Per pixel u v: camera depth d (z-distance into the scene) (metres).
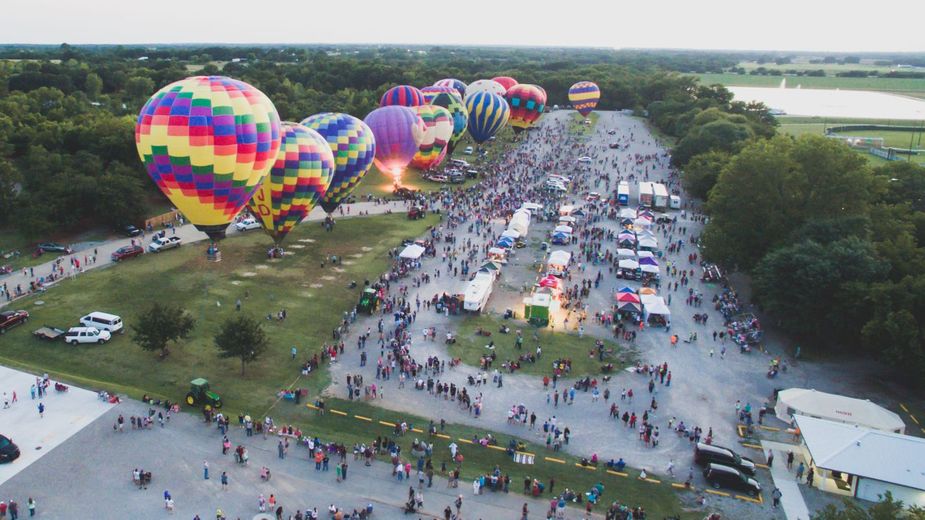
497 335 60.00
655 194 105.44
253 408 46.47
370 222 91.75
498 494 39.00
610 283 73.88
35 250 75.62
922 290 52.41
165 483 37.56
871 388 53.44
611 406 48.88
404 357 53.50
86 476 37.66
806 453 43.22
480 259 79.31
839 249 59.06
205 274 70.38
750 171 73.50
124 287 66.00
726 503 39.56
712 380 53.75
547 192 112.31
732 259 72.19
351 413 46.81
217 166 56.62
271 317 60.97
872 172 76.38
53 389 46.25
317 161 70.81
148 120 56.03
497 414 47.84
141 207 83.69
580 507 38.28
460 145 158.75
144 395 45.69
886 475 39.56
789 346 60.19
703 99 196.50
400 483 39.28
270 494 37.34
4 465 38.12
